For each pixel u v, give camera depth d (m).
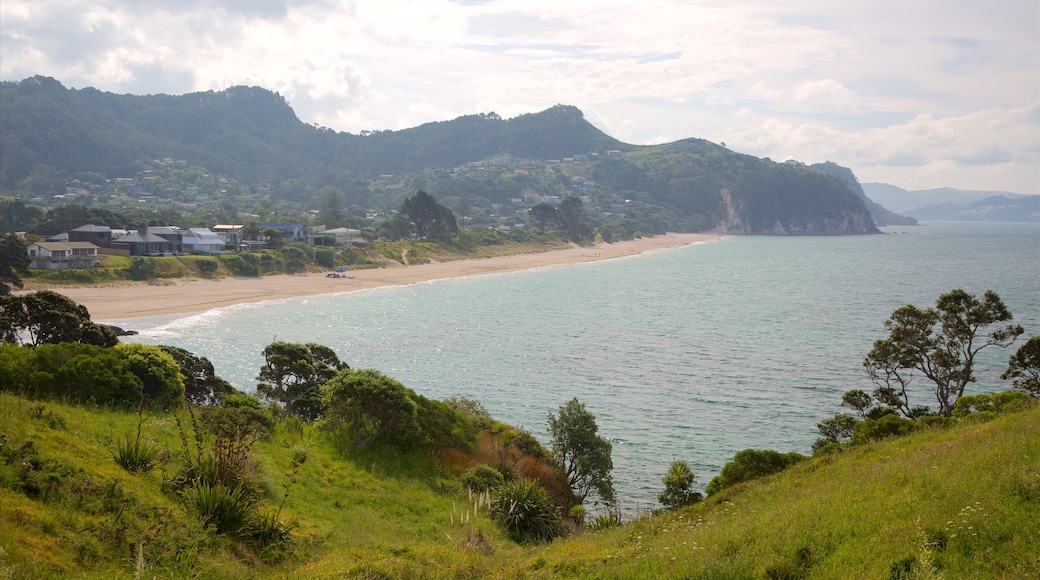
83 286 87.38
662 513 22.20
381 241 158.88
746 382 51.22
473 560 13.55
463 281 126.38
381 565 12.08
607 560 12.43
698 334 72.00
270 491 15.14
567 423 28.95
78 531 9.66
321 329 70.75
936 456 15.38
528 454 26.91
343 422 23.58
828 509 12.47
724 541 11.88
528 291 111.75
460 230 184.00
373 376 24.06
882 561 9.59
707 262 180.62
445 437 25.00
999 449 13.62
